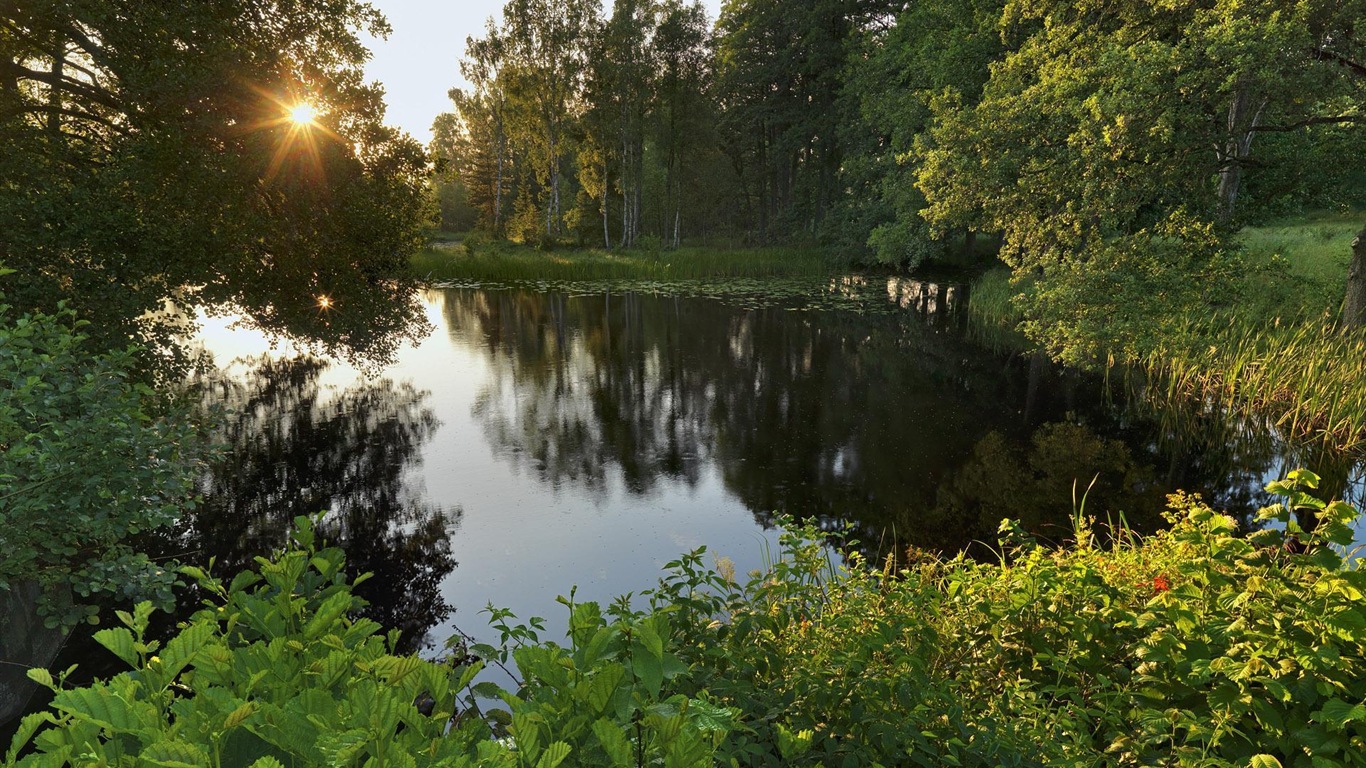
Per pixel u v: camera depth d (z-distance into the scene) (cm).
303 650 126
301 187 880
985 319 1891
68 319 682
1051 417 1028
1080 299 1152
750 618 300
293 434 961
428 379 1271
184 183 784
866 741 231
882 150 3061
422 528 685
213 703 102
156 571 423
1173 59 982
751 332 1727
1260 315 1289
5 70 822
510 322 1875
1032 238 1267
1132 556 389
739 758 208
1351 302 1098
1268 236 2322
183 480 461
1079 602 307
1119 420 1002
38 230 680
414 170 1020
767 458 880
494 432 979
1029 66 1400
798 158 4294
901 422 1020
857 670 270
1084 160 1110
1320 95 938
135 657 113
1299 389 928
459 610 538
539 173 4475
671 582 566
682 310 2081
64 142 783
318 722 94
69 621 407
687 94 4125
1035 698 257
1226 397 1023
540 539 661
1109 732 249
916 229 2494
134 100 791
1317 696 207
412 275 1104
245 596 146
